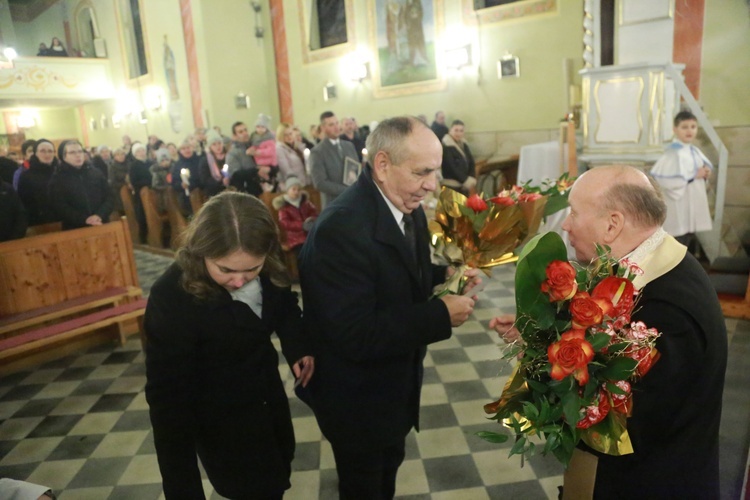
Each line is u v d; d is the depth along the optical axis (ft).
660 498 3.65
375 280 4.84
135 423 9.84
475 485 7.55
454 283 5.20
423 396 10.12
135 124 44.75
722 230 18.15
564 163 17.04
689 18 17.51
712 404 3.64
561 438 3.37
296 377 5.45
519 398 3.78
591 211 3.88
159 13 38.60
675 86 16.38
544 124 24.25
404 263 4.92
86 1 45.24
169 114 40.57
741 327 12.22
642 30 18.17
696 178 13.46
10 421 10.08
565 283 3.27
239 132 20.79
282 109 36.88
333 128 16.48
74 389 11.32
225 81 36.01
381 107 30.45
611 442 3.43
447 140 20.49
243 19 36.24
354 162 16.57
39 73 42.19
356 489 5.43
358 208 4.81
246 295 4.84
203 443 4.99
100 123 50.47
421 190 4.64
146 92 42.42
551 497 7.25
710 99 17.79
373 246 4.75
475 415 9.37
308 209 17.06
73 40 47.78
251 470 5.02
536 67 23.97
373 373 5.11
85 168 14.80
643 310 3.59
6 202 12.80
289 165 20.92
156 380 4.43
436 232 5.34
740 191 17.70
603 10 18.60
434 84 27.71
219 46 35.58
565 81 20.03
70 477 8.29
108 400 10.77
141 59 42.11
